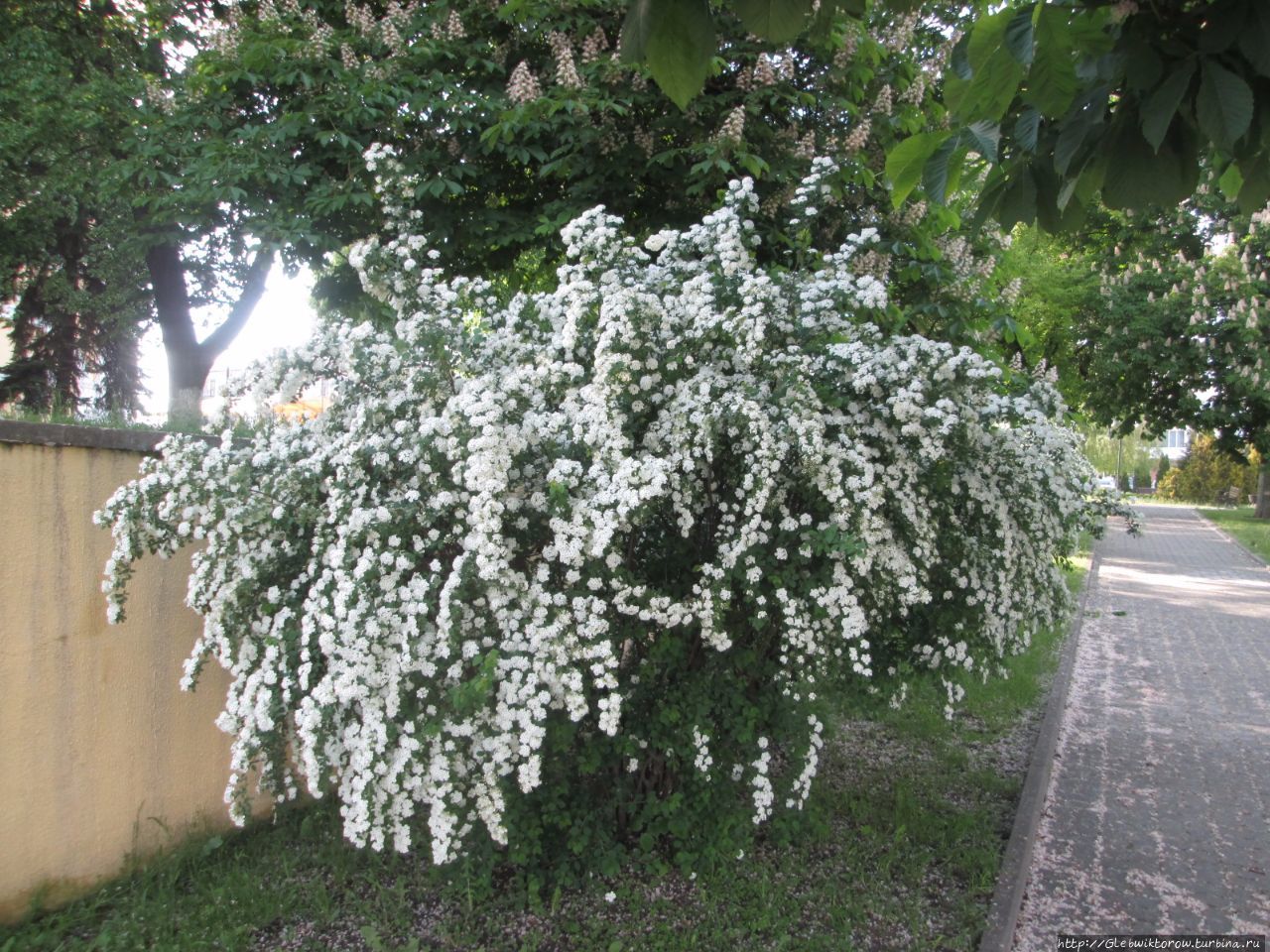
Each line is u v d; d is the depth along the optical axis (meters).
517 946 3.26
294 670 3.09
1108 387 20.45
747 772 3.74
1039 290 15.18
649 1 2.20
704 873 3.69
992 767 5.23
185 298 9.90
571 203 5.50
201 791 4.02
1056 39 2.42
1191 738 5.91
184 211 5.97
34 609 3.42
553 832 3.61
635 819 3.79
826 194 4.18
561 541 2.91
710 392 3.33
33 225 8.75
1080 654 8.41
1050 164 3.12
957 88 2.73
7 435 3.31
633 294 3.20
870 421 3.51
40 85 7.57
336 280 6.09
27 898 3.38
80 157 8.12
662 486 3.16
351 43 5.68
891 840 4.11
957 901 3.60
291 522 3.22
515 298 3.76
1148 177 2.76
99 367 11.81
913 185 3.18
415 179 4.04
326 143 5.29
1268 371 17.52
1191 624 9.91
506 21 5.82
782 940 3.25
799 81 5.84
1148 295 18.59
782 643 3.55
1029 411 3.68
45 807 3.45
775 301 3.41
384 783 2.81
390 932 3.32
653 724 3.51
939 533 3.95
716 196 5.45
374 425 3.29
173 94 6.14
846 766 5.12
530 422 3.22
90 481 3.63
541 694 2.83
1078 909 3.69
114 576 3.22
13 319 10.93
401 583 3.01
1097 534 5.32
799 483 3.38
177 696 3.93
